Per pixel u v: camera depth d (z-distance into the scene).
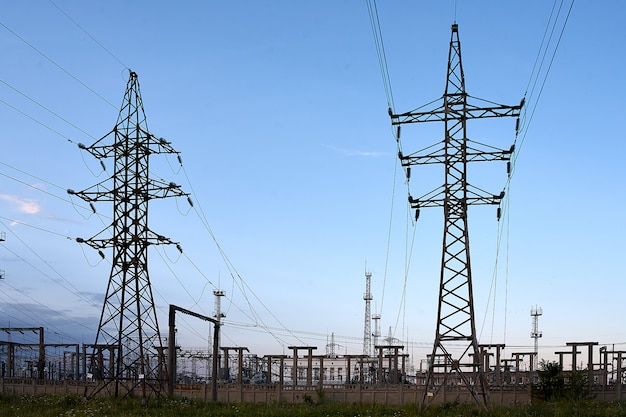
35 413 42.09
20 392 65.19
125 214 55.69
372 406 47.81
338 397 64.50
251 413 43.31
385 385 66.75
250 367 100.12
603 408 48.31
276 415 42.91
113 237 55.12
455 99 47.00
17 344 80.88
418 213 47.53
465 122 46.69
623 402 52.41
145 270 55.06
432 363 45.12
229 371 92.06
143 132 57.25
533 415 43.38
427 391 45.25
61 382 66.25
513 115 46.31
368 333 131.25
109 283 54.25
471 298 45.00
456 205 46.22
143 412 42.19
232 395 66.88
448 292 45.44
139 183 56.38
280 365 85.00
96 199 56.22
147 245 55.50
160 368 58.72
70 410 42.34
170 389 48.09
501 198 45.97
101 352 53.69
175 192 56.12
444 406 45.69
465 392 59.41
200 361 97.56
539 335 125.12
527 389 58.69
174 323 48.72
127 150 56.50
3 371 78.69
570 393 56.16
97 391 50.31
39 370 77.00
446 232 46.00
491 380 87.62
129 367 52.69
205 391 66.06
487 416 42.06
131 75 57.97
